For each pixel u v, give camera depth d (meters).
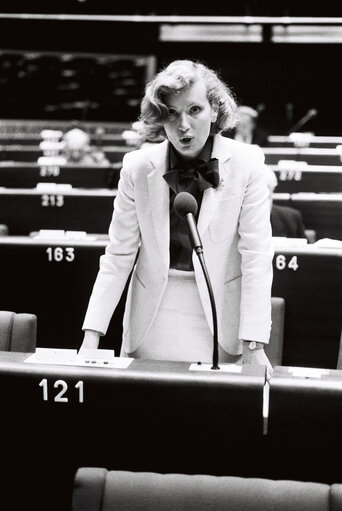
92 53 18.44
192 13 17.88
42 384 2.48
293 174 8.19
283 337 4.24
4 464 2.55
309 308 4.22
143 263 3.07
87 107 18.91
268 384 2.54
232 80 18.09
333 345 4.22
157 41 18.16
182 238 2.96
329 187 8.13
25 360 2.58
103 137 15.02
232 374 2.44
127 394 2.45
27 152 12.37
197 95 2.77
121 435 2.48
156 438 2.47
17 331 3.45
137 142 12.09
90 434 2.49
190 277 3.00
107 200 6.77
